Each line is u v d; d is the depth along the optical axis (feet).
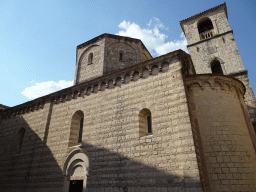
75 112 62.08
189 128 40.91
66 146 58.23
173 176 38.88
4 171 69.05
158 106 47.21
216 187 40.16
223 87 51.93
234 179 40.75
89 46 77.71
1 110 86.33
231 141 45.01
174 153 40.55
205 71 91.81
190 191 35.96
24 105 78.18
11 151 72.33
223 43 93.56
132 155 45.62
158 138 43.91
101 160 49.55
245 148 45.39
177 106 44.50
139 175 42.83
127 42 75.87
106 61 69.72
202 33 104.78
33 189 57.36
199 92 50.88
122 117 51.65
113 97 56.03
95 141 52.95
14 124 78.13
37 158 61.72
